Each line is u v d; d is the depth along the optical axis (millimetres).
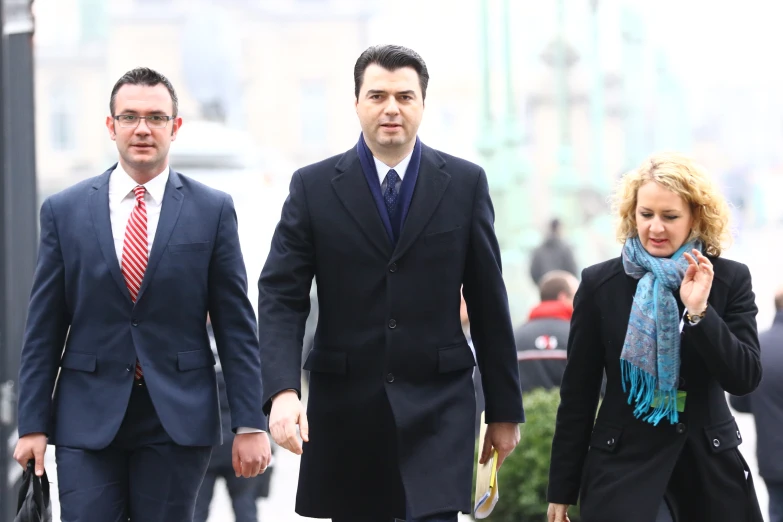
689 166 11117
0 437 15945
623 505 10984
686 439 11039
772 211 153000
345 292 11789
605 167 98938
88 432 11844
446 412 11680
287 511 23156
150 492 11953
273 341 11617
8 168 16297
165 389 11969
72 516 11656
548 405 18359
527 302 49406
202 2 151750
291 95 156875
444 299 11812
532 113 100688
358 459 11766
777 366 18219
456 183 11953
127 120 12164
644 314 10984
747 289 11172
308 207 11844
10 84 18250
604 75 85125
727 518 10984
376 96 11648
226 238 12383
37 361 12062
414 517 11289
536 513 18156
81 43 152500
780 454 18219
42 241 12234
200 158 34094
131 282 12094
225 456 16875
